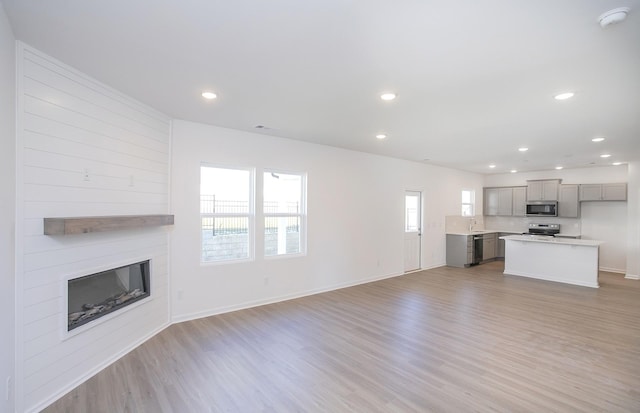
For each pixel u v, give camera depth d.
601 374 2.83
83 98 2.70
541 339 3.59
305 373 2.83
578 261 6.29
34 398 2.27
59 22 1.93
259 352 3.22
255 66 2.49
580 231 8.08
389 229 6.79
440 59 2.34
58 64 2.46
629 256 6.92
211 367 2.92
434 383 2.68
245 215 4.69
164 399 2.43
